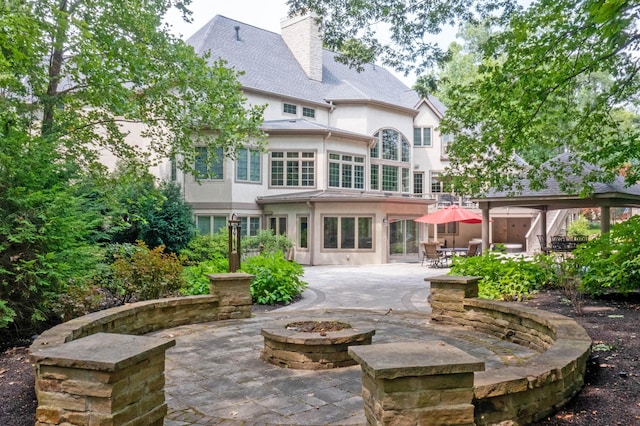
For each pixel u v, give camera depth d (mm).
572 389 3531
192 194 20344
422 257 23000
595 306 7160
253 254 18938
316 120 24594
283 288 9922
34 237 5895
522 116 8430
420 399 2572
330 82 26688
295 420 3439
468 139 9727
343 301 10211
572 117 9555
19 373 4352
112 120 12219
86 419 2633
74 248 6512
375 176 25359
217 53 22703
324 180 22141
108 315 5445
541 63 7742
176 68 11797
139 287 7871
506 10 8992
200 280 9336
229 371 4695
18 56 7004
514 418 3000
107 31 10680
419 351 2877
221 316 7438
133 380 2787
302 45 26109
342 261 20672
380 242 20953
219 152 20391
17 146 6285
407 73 10688
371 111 25125
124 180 12570
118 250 9617
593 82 22141
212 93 12203
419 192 28453
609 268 7473
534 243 25781
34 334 6055
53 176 6812
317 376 4535
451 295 6961
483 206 15773
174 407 3717
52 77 10703
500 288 8602
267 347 5074
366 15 9930
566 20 7457
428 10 9484
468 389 2650
